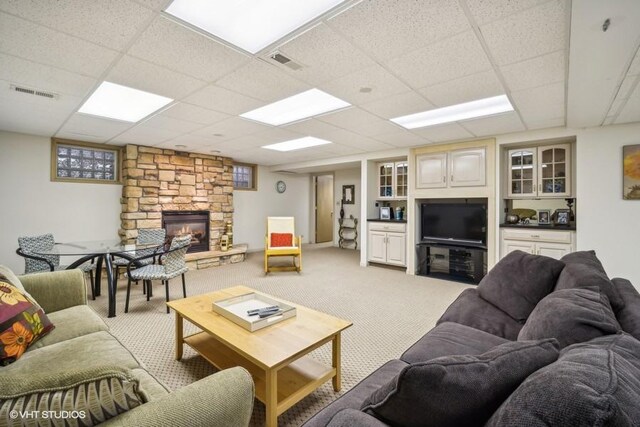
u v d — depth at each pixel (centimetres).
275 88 255
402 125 376
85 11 155
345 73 227
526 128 381
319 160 656
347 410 84
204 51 196
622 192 335
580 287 147
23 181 423
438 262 502
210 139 452
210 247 589
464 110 321
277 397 158
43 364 135
